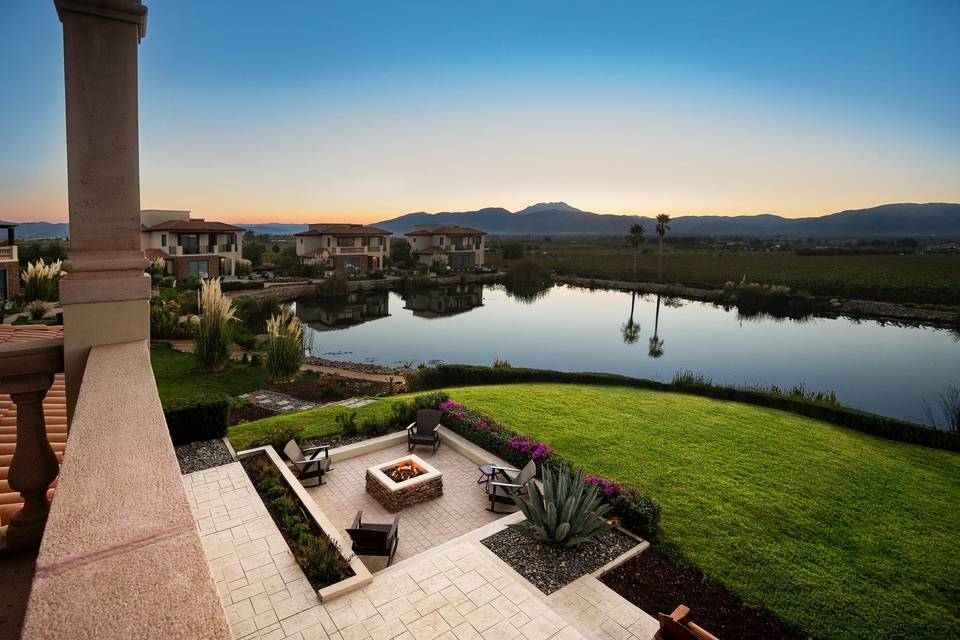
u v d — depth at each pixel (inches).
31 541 118.3
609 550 296.2
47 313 982.4
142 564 44.3
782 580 277.6
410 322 1600.6
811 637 239.1
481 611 212.2
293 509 287.1
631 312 1876.2
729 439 479.2
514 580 240.4
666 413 550.0
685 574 281.0
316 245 2534.5
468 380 759.1
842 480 402.9
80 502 51.6
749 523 333.1
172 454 62.7
